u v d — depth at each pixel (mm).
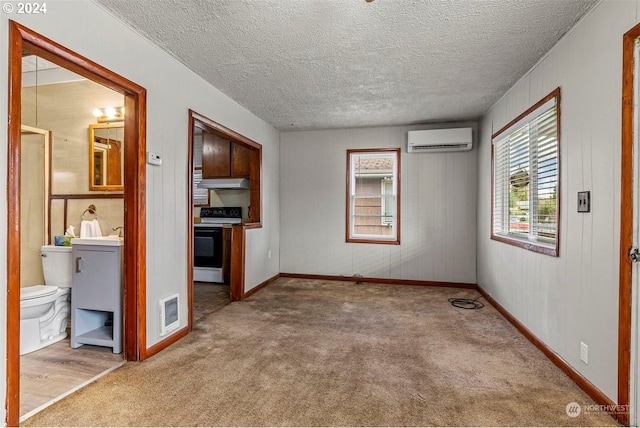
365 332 2898
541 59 2637
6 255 1490
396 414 1718
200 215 5359
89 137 3326
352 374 2139
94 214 3316
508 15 2055
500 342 2682
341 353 2459
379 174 5715
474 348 2559
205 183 4914
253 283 4320
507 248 3287
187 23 2170
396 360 2346
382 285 4805
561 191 2266
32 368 2211
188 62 2762
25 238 3309
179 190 2777
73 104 3355
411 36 2324
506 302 3318
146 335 2383
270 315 3377
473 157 4609
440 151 4668
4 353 1485
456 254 4676
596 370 1857
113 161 3287
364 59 2695
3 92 1477
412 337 2783
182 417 1678
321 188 5164
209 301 3916
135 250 2303
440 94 3529
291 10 2021
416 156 4801
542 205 2682
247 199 5277
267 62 2760
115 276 2488
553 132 2494
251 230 4258
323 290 4477
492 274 3805
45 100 3400
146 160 2369
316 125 4863
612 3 1769
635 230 1613
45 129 3406
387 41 2398
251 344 2629
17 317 1535
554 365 2277
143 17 2100
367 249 4996
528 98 2906
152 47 2436
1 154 1469
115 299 2484
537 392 1934
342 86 3299
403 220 4855
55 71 3352
